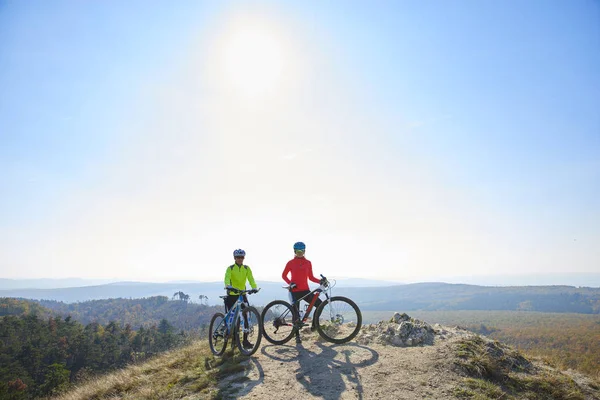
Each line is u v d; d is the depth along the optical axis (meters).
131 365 9.69
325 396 5.35
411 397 5.25
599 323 184.62
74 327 137.38
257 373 6.46
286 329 8.48
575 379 6.57
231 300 8.15
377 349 7.20
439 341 7.50
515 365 6.67
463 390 5.47
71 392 8.82
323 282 7.94
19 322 128.75
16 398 68.00
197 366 7.58
